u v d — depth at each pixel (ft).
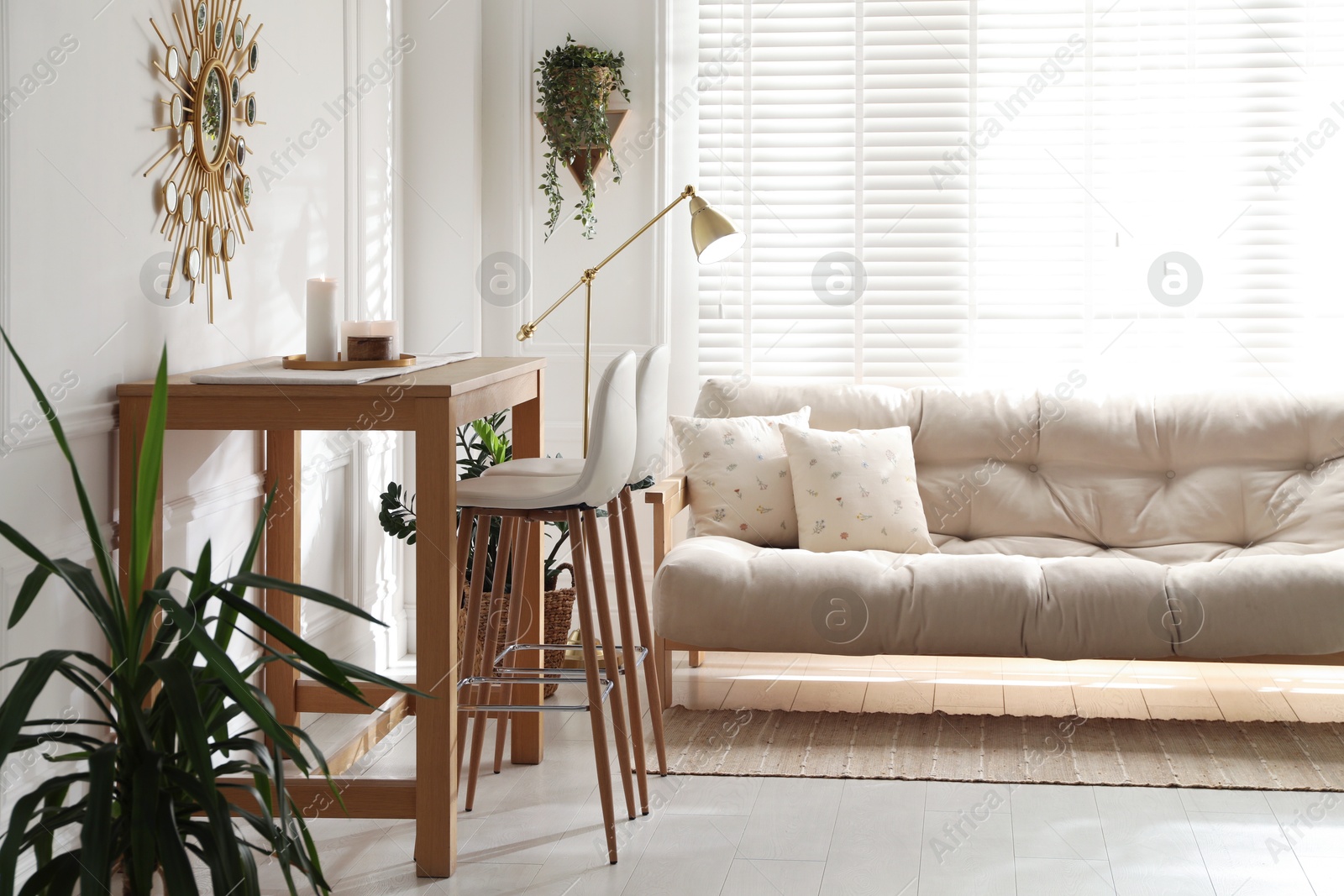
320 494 11.16
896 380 13.67
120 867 7.33
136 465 6.66
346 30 11.53
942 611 10.14
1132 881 7.63
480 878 7.75
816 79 13.60
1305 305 13.14
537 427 10.27
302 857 5.96
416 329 13.35
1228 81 13.10
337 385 7.63
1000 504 12.38
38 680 5.33
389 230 12.80
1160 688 11.76
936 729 10.59
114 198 7.68
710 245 11.07
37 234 6.91
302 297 10.64
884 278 13.62
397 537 11.87
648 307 13.79
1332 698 11.32
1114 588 10.07
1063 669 12.50
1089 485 12.37
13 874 5.16
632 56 13.56
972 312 13.56
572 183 13.75
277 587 6.05
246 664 9.70
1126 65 13.21
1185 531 11.99
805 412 12.75
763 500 12.16
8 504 6.75
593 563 8.39
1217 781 9.26
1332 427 11.90
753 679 12.25
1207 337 13.30
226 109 9.05
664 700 11.18
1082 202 13.37
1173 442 12.32
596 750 8.01
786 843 8.26
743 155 13.66
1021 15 13.32
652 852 8.13
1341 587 9.82
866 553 11.16
